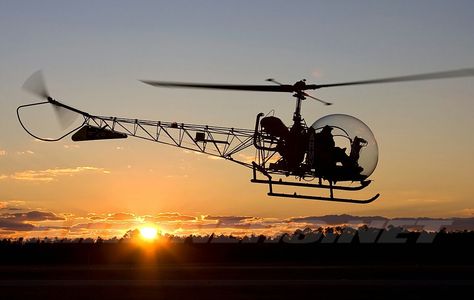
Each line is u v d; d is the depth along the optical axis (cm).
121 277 3102
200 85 3064
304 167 3112
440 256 4872
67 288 2669
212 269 3597
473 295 2455
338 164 3061
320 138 3073
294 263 4384
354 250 5512
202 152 3400
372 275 3127
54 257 5262
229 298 2380
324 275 3138
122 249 5847
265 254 5334
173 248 5869
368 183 3125
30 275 3247
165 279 2984
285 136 3125
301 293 2497
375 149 3089
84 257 5222
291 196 3170
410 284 2719
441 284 2719
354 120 3117
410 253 5119
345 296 2428
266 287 2647
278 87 3075
